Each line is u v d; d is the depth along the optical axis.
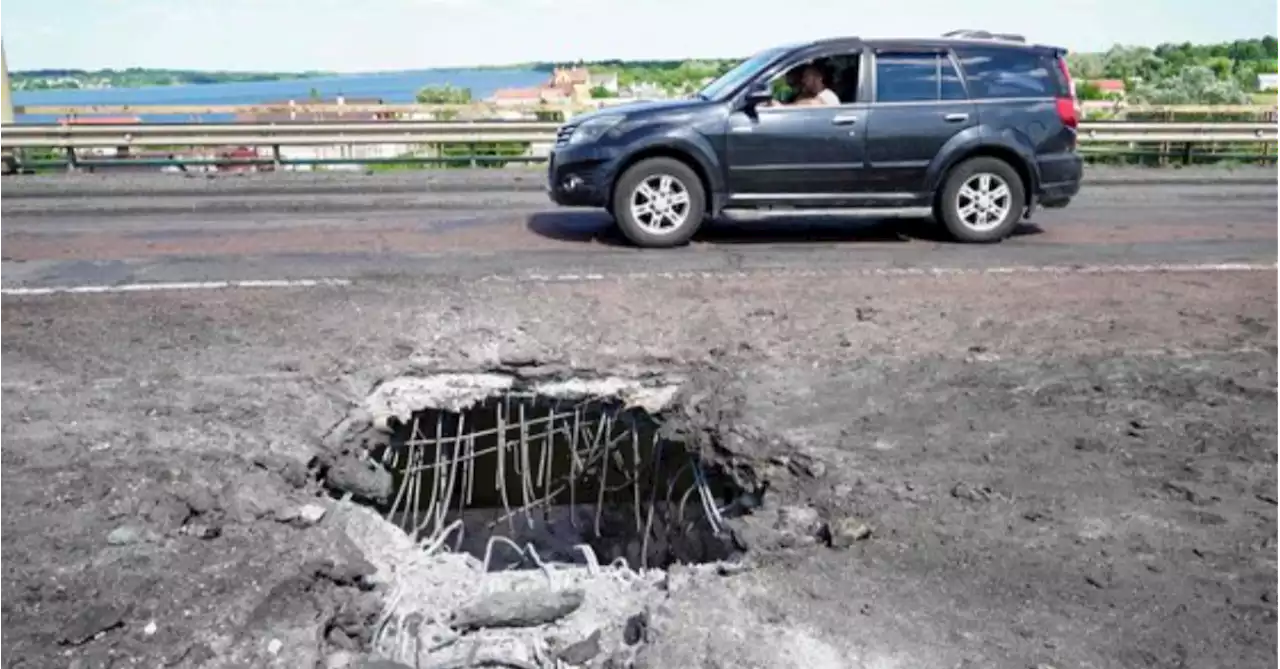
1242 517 3.81
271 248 8.56
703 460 4.67
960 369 5.39
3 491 3.80
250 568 3.38
